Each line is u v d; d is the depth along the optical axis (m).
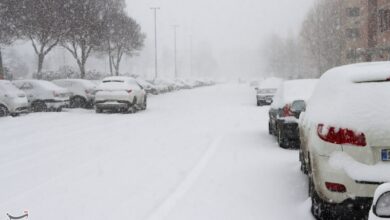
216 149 10.54
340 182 4.84
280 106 10.41
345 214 5.40
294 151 10.08
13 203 6.38
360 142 4.84
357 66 5.68
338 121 4.98
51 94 21.22
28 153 10.39
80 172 8.30
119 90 20.70
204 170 8.28
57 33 31.22
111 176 7.94
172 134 13.54
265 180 7.47
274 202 6.26
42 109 21.41
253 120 17.41
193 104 28.30
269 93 25.67
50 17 30.03
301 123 7.35
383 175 4.72
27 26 29.45
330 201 4.96
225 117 18.88
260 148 10.56
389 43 32.81
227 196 6.57
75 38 33.88
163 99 34.81
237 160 9.16
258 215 5.72
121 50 45.50
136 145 11.43
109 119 18.34
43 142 12.05
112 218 5.68
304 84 10.92
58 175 8.08
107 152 10.41
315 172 5.25
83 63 36.09
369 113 4.91
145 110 23.36
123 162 9.19
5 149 10.95
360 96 5.03
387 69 5.17
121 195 6.71
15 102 18.61
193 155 9.86
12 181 7.67
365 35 42.62
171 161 9.21
